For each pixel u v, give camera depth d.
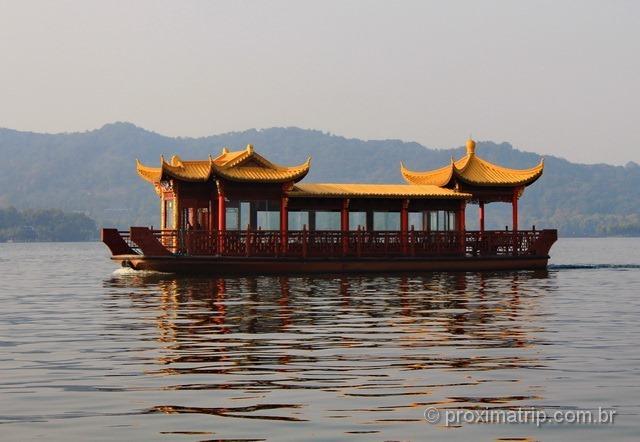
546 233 86.25
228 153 85.00
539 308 48.59
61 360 30.09
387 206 82.56
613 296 57.12
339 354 31.38
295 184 84.00
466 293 59.22
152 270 76.94
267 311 46.88
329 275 77.69
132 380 26.42
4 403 23.30
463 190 85.50
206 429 20.72
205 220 81.81
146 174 85.38
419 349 32.56
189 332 37.91
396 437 20.08
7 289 68.31
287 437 20.05
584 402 23.31
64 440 19.80
